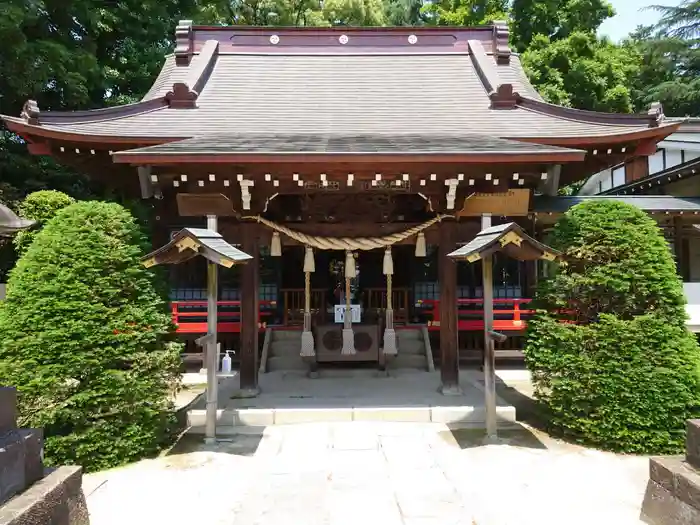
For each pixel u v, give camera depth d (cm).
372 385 836
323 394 766
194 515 395
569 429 566
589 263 573
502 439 578
